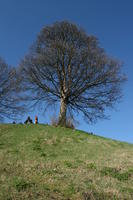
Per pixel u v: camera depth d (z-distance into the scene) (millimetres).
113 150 18984
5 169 11547
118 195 9523
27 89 30484
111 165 13906
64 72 29391
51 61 29031
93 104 29125
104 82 28859
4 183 9680
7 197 8539
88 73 28719
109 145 20625
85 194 9211
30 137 20719
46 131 22766
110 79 28859
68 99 29516
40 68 29359
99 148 19234
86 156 16375
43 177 10812
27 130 22938
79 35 30750
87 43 30516
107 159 15570
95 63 28844
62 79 29422
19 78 32344
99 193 9469
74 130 24422
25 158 14750
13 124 25281
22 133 21844
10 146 18141
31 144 18812
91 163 14086
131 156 16797
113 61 29375
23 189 9266
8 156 14953
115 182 11164
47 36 31250
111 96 29203
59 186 9938
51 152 17109
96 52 29406
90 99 29234
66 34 31078
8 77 33438
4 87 33125
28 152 16641
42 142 19625
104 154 17234
